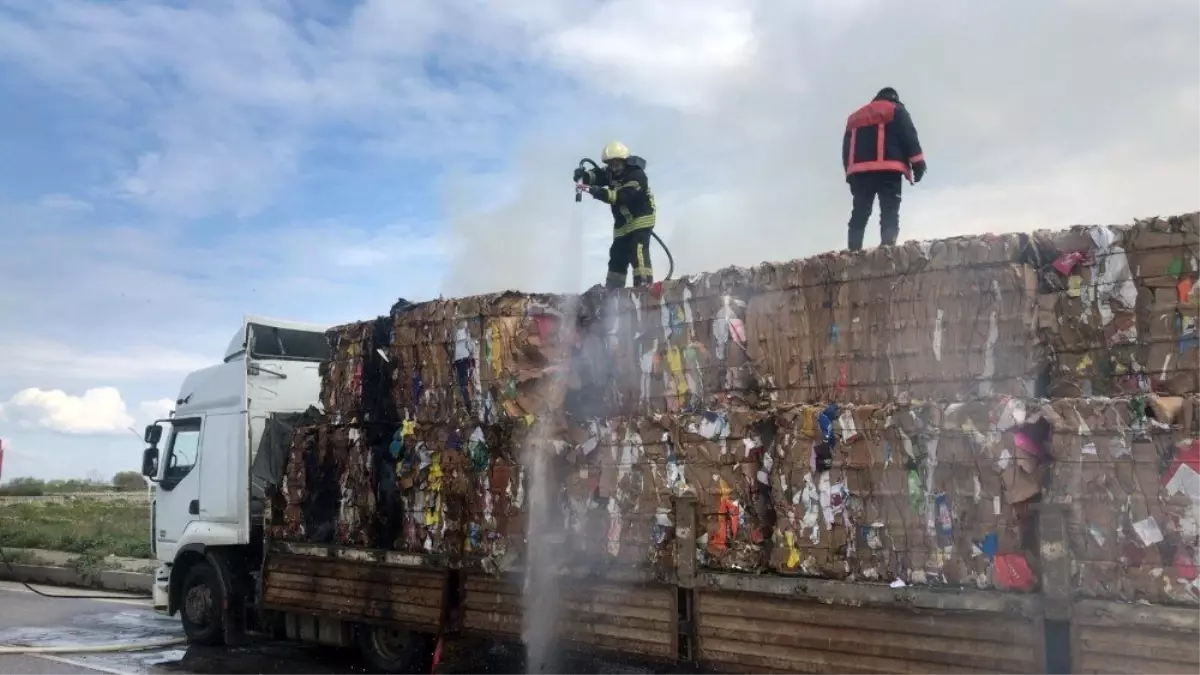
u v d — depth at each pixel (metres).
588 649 5.49
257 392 8.45
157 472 9.28
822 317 4.89
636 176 7.21
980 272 4.41
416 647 6.67
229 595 8.30
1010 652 4.05
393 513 6.76
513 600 5.88
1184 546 3.71
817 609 4.60
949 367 4.49
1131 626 3.76
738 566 4.93
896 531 4.41
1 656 8.09
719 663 4.94
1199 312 3.94
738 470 4.98
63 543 15.91
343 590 7.03
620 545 5.38
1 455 14.49
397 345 6.87
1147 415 3.83
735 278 5.22
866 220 6.09
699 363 5.33
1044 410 4.03
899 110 5.96
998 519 4.15
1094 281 4.19
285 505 7.65
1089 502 3.91
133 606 11.21
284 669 7.61
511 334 6.15
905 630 4.34
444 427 6.40
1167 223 4.03
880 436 4.48
